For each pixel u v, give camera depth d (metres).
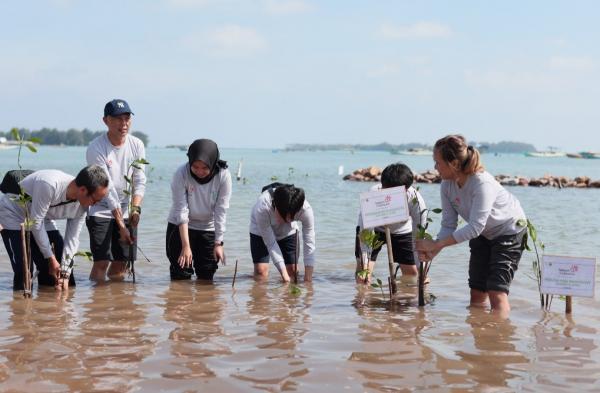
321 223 12.40
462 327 4.90
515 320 5.14
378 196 5.64
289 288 6.51
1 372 3.74
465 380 3.70
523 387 3.60
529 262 8.02
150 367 3.86
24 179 5.99
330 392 3.49
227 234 10.52
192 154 6.54
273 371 3.81
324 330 4.79
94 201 5.95
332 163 77.75
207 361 3.99
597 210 16.16
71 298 5.86
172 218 6.85
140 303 5.68
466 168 5.31
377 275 7.38
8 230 6.11
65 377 3.67
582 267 5.29
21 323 4.88
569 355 4.20
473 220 5.29
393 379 3.70
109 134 6.98
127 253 7.11
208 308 5.51
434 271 7.54
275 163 72.00
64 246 6.28
